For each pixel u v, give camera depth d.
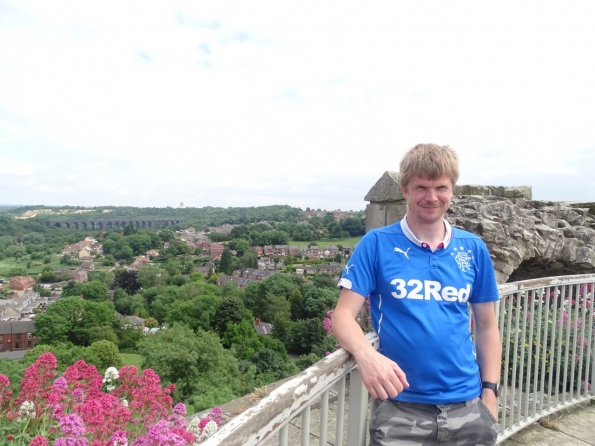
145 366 21.33
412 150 1.91
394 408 1.81
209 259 131.38
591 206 7.26
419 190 1.84
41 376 3.29
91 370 3.65
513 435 3.38
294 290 65.69
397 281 1.81
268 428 1.17
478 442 1.79
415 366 1.75
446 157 1.82
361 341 1.66
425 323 1.75
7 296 100.00
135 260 136.88
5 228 187.38
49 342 50.03
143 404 3.25
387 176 5.44
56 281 120.56
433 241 1.90
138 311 73.62
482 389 1.99
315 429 3.74
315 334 41.91
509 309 3.23
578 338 4.39
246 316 52.16
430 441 1.76
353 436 1.87
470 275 1.90
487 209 6.00
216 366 20.64
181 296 71.94
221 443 0.98
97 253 154.50
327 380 1.56
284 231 147.38
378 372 1.55
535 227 6.09
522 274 6.91
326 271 97.19
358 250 1.90
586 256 6.25
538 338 3.50
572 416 3.70
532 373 4.34
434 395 1.76
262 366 25.28
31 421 3.23
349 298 1.82
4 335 64.56
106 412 2.96
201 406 16.19
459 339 1.80
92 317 52.47
